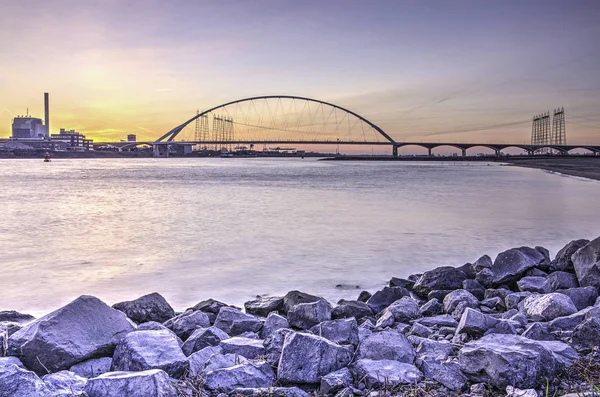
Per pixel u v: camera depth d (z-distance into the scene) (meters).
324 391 4.42
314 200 33.44
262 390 4.27
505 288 9.23
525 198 34.66
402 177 73.88
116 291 10.04
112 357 5.10
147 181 62.59
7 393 3.62
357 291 10.01
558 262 9.77
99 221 22.22
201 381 4.50
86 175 82.81
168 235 17.83
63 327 5.00
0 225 20.88
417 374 4.54
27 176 78.19
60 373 4.37
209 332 5.85
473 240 16.44
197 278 11.15
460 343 5.66
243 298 9.46
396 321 7.38
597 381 4.32
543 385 4.27
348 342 5.55
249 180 65.25
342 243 15.92
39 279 11.11
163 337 5.17
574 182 57.84
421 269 12.07
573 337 5.35
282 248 15.02
